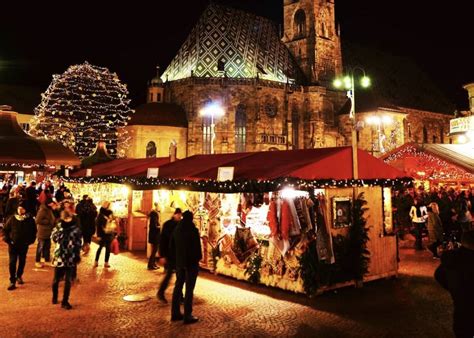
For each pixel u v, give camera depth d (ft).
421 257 78.84
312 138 253.44
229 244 62.39
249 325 41.55
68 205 47.37
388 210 63.67
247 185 53.83
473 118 137.90
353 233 56.65
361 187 59.36
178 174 74.28
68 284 46.50
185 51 256.73
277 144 243.19
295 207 52.08
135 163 108.06
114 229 69.56
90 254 81.30
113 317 43.62
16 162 116.78
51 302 48.62
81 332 39.37
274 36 283.38
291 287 53.16
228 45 249.14
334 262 53.88
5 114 130.62
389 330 40.22
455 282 25.96
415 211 87.51
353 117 114.32
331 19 287.89
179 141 228.02
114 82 242.99
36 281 58.23
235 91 234.99
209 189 61.36
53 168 138.92
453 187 128.57
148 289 54.80
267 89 241.35
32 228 55.42
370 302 49.60
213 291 54.54
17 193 99.71
